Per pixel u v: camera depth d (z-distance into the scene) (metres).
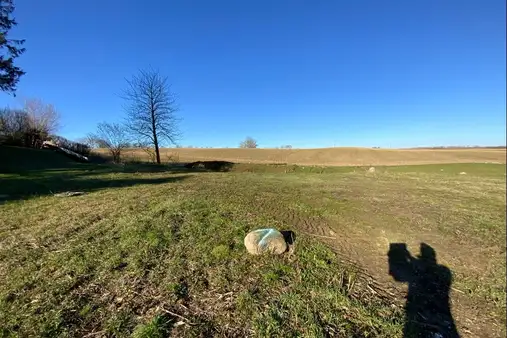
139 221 5.13
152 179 12.17
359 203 8.19
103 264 3.52
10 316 2.54
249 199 7.70
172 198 7.32
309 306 2.87
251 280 3.28
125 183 10.56
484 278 3.87
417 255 4.48
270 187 10.60
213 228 4.89
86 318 2.57
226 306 2.79
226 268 3.52
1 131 22.69
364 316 2.79
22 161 16.08
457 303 3.24
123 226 4.88
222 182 11.77
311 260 3.91
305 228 5.37
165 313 2.66
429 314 2.99
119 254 3.80
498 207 8.48
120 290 2.99
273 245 4.02
